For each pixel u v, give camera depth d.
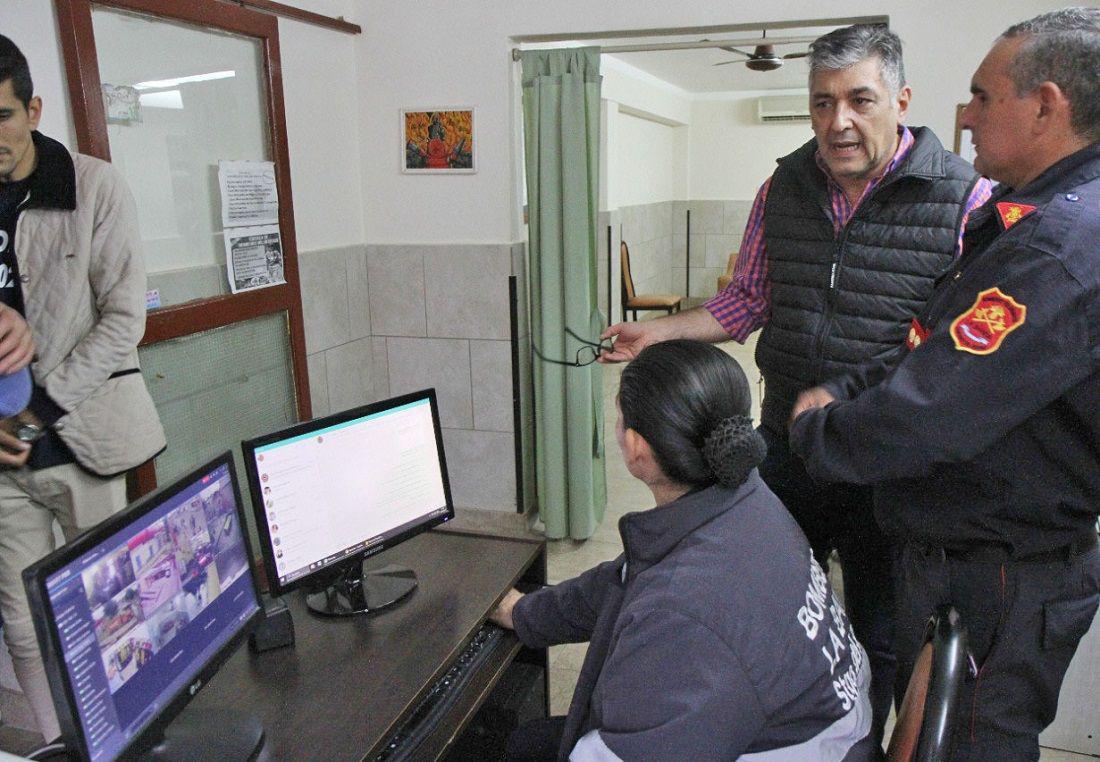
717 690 0.99
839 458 1.33
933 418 1.19
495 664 1.59
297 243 3.13
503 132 3.31
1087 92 1.18
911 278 1.86
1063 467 1.24
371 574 1.69
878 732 1.36
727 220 9.97
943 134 2.90
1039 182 1.24
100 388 1.92
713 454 1.09
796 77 8.22
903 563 1.50
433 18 3.29
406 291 3.54
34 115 1.76
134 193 2.40
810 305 2.00
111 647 1.04
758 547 1.10
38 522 1.97
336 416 1.53
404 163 3.43
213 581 1.27
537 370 3.50
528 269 3.56
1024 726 1.38
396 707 1.29
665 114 8.66
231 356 2.77
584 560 3.48
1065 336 1.13
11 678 2.18
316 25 3.14
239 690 1.33
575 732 1.24
